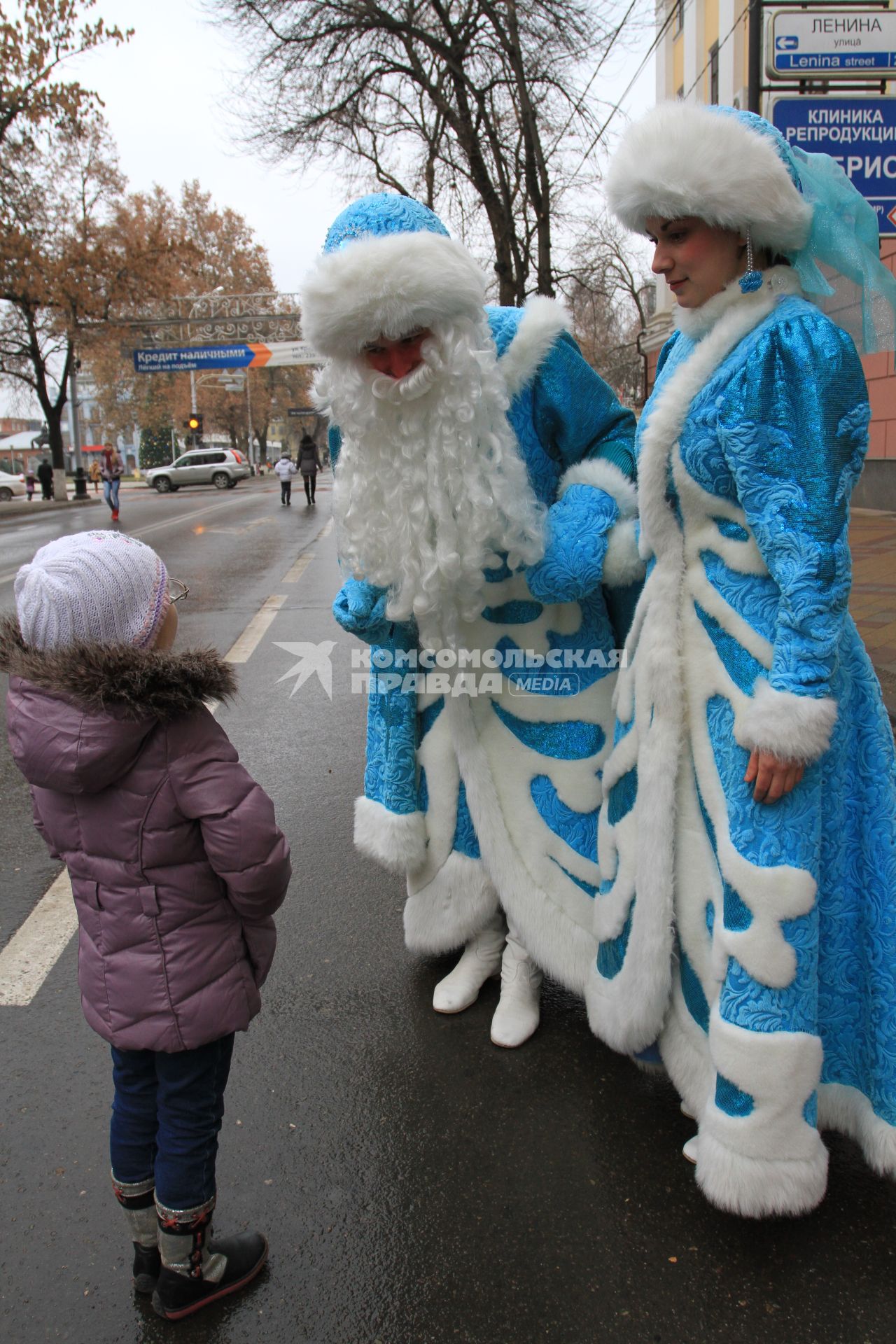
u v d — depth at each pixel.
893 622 6.03
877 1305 1.63
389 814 2.30
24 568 1.51
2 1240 1.81
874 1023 1.67
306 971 2.70
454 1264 1.74
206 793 1.54
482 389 1.82
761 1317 1.61
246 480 46.41
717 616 1.65
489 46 14.48
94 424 63.41
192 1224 1.62
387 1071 2.26
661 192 1.54
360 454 1.91
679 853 1.76
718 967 1.65
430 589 1.86
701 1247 1.75
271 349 34.75
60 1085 2.23
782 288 1.61
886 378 12.41
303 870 3.32
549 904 2.18
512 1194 1.89
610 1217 1.82
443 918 2.38
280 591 9.10
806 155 1.63
